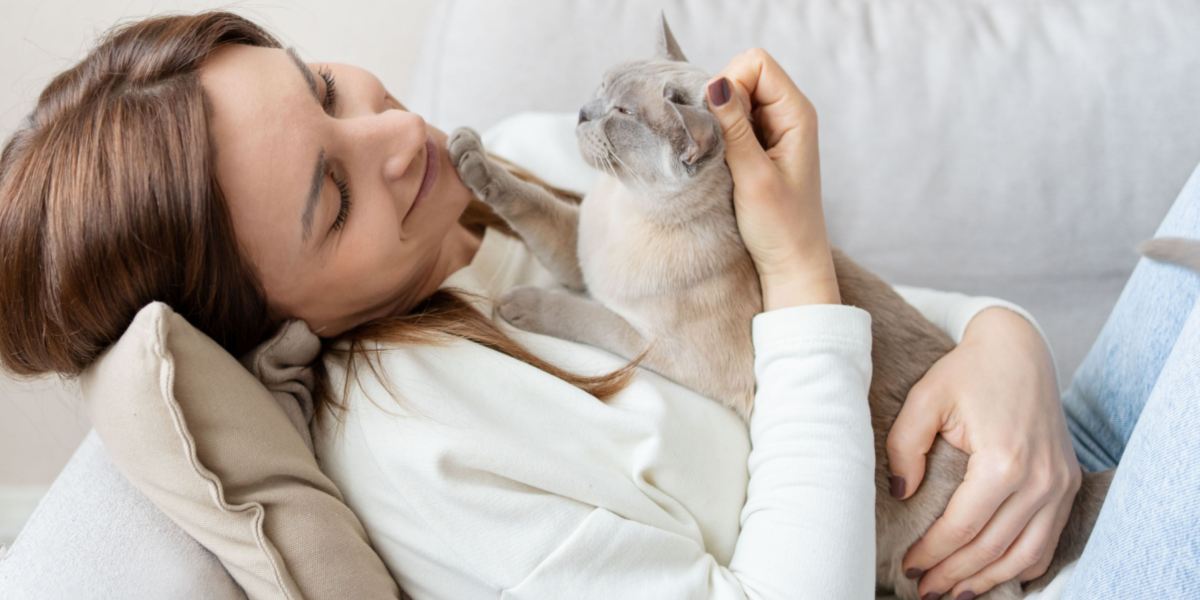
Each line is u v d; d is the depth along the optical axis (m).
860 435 0.97
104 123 0.84
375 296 1.01
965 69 1.54
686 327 1.08
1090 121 1.51
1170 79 1.49
